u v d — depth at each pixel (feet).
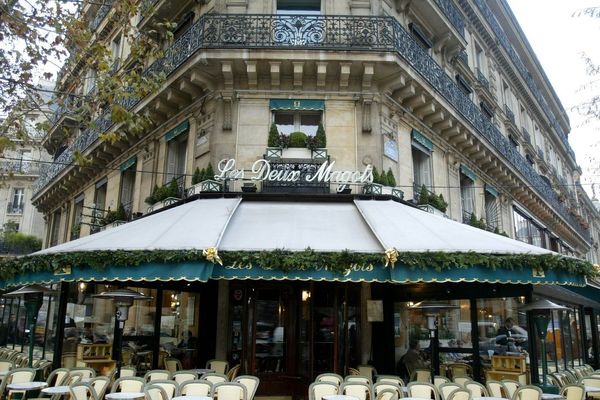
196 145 38.14
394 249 23.99
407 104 40.37
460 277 24.41
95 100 28.68
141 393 21.71
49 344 37.52
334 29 35.86
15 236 109.29
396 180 37.50
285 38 35.81
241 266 24.12
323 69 35.24
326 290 34.22
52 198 73.26
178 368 32.30
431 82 40.83
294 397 32.32
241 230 27.76
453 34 49.19
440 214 40.88
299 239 26.48
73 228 58.54
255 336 33.32
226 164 34.06
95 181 58.59
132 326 35.50
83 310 37.27
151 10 30.86
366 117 35.96
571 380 34.30
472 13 61.05
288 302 34.04
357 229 28.66
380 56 35.04
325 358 33.14
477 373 31.58
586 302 49.88
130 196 50.24
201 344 32.91
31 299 33.58
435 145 45.09
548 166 91.25
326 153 34.50
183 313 35.06
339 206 33.06
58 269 24.90
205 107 37.78
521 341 32.53
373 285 34.96
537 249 27.78
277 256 23.88
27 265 25.61
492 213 57.62
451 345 33.12
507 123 69.10
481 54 65.46
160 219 30.53
